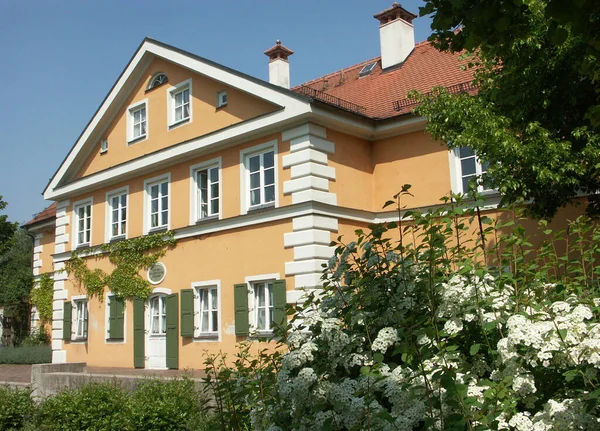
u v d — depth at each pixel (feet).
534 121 31.78
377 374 13.17
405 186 16.88
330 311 16.51
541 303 14.90
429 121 37.96
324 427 12.52
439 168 52.08
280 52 78.69
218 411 20.02
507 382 11.84
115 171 67.36
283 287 50.42
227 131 55.72
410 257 16.25
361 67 73.77
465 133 33.83
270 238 52.26
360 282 15.84
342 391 12.98
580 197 43.78
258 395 17.07
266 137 53.67
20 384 52.24
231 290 55.06
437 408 11.93
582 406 11.39
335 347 14.23
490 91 34.88
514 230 17.11
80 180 72.18
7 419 34.30
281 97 51.47
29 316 103.65
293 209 50.49
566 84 30.40
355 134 54.65
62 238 75.87
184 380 34.09
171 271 61.26
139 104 67.77
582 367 11.99
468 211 17.42
